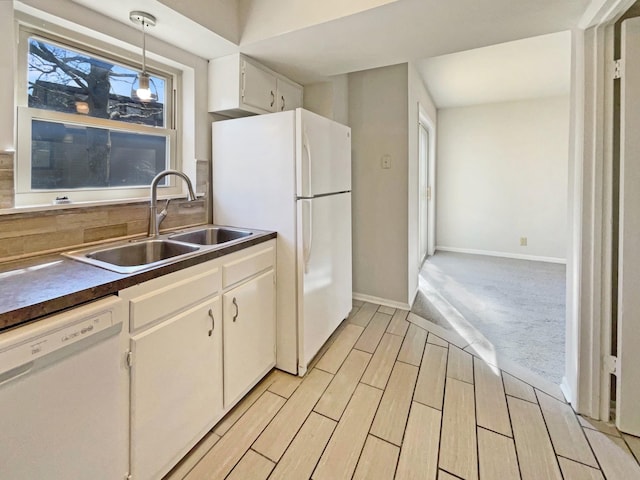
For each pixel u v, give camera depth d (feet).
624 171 4.85
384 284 10.63
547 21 5.61
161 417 4.21
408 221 10.04
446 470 4.52
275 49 6.79
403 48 6.79
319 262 7.16
